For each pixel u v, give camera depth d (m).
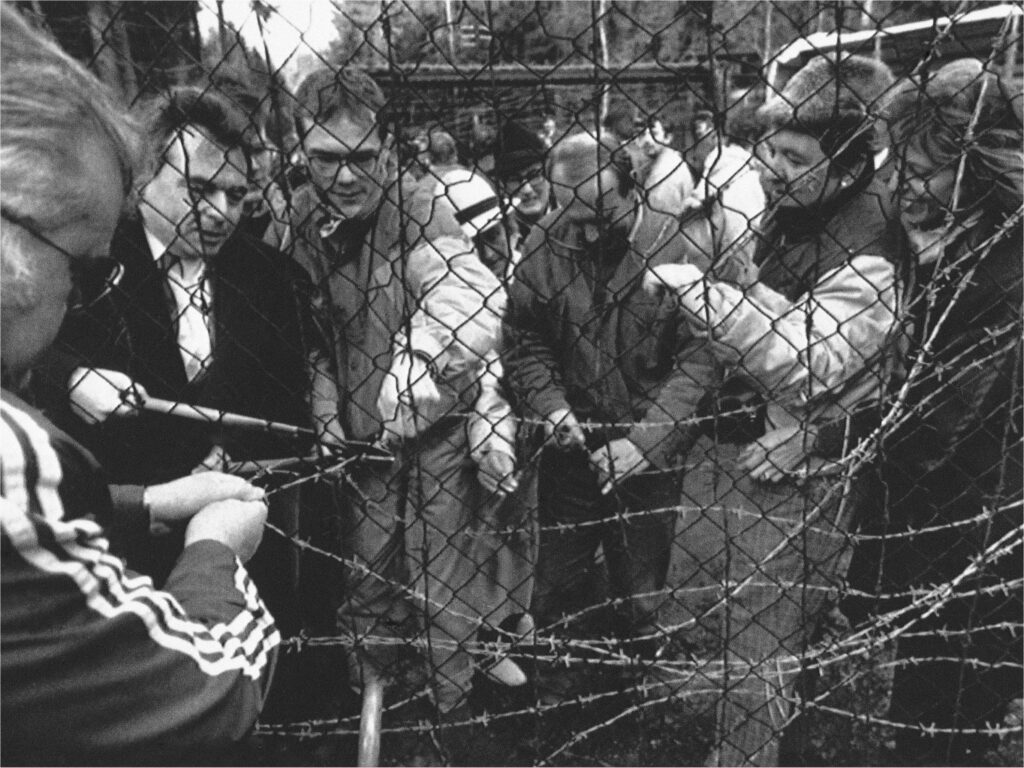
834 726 2.02
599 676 2.13
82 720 0.78
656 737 2.06
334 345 1.69
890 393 1.75
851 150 1.60
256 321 1.61
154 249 1.56
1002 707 1.94
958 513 1.83
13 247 0.77
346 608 1.86
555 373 1.92
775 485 1.74
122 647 0.79
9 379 0.82
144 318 1.51
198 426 1.45
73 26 1.14
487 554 2.01
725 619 1.65
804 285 1.69
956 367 1.75
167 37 1.12
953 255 1.71
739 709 1.83
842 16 1.15
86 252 0.83
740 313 1.61
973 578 1.83
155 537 1.09
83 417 1.37
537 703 1.79
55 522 0.77
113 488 1.07
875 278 1.64
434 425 1.90
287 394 1.67
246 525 1.05
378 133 1.62
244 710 0.86
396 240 1.75
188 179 1.22
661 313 1.76
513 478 1.93
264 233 1.77
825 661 1.73
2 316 0.79
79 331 1.44
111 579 0.80
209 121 1.46
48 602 0.76
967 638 1.72
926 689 1.95
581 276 1.78
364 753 1.22
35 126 0.77
